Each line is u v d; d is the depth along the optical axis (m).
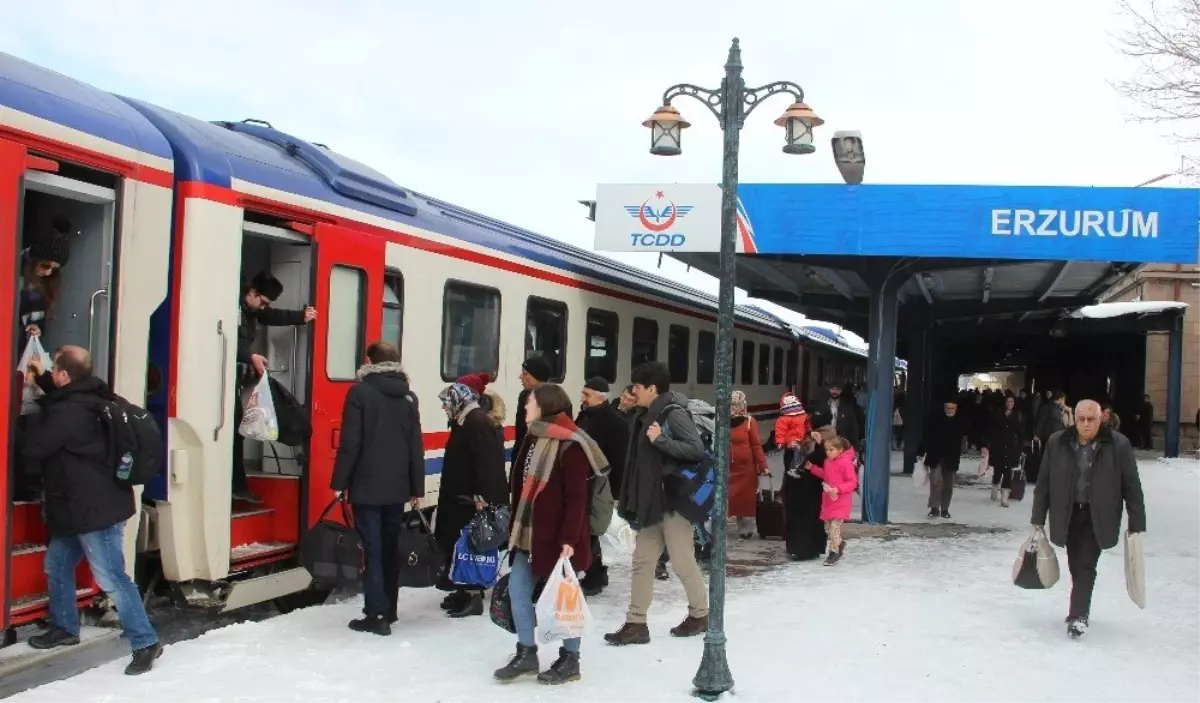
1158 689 5.49
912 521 12.38
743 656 5.98
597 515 5.52
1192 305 25.89
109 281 5.48
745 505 10.41
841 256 11.95
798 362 25.69
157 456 5.19
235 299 6.20
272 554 6.59
